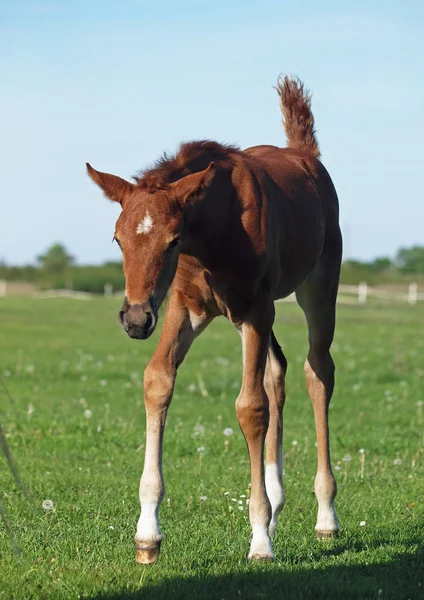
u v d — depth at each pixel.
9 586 5.48
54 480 8.84
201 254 6.32
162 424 6.21
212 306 6.54
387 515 7.87
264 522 6.19
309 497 8.52
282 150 8.52
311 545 6.84
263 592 5.39
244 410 6.17
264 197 6.71
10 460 5.29
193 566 6.07
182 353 6.47
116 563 6.00
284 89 9.29
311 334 7.87
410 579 5.84
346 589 5.50
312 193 7.90
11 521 7.17
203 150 6.57
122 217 5.78
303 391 16.66
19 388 16.30
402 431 12.62
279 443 7.09
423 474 9.78
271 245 6.66
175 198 5.87
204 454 10.62
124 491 8.46
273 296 6.74
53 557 6.18
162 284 5.70
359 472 9.81
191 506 7.95
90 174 6.09
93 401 15.09
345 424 13.36
